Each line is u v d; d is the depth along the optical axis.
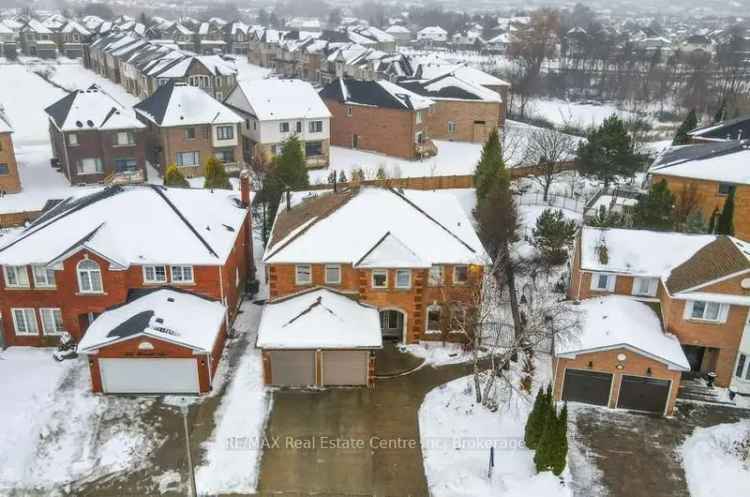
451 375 38.75
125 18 196.25
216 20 178.75
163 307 37.75
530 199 65.81
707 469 31.53
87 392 36.16
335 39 152.62
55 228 39.66
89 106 70.06
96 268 37.97
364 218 41.28
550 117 115.56
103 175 70.38
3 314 39.22
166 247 39.44
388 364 39.56
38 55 153.88
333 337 36.50
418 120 83.06
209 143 74.12
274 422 34.38
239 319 44.16
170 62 102.31
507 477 30.62
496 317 43.09
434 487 30.48
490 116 92.12
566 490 29.86
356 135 87.75
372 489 30.31
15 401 34.97
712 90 127.69
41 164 77.00
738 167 53.12
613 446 33.22
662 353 34.53
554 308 37.28
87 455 31.92
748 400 36.72
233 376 37.94
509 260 48.97
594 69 156.25
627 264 38.88
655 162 60.28
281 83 82.69
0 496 29.61
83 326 39.62
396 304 40.25
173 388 36.28
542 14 183.25
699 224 49.53
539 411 31.19
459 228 43.12
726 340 36.53
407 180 69.31
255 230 58.38
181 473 30.91
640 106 123.50
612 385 35.50
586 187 69.69
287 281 40.06
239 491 29.97
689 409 36.00
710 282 35.16
